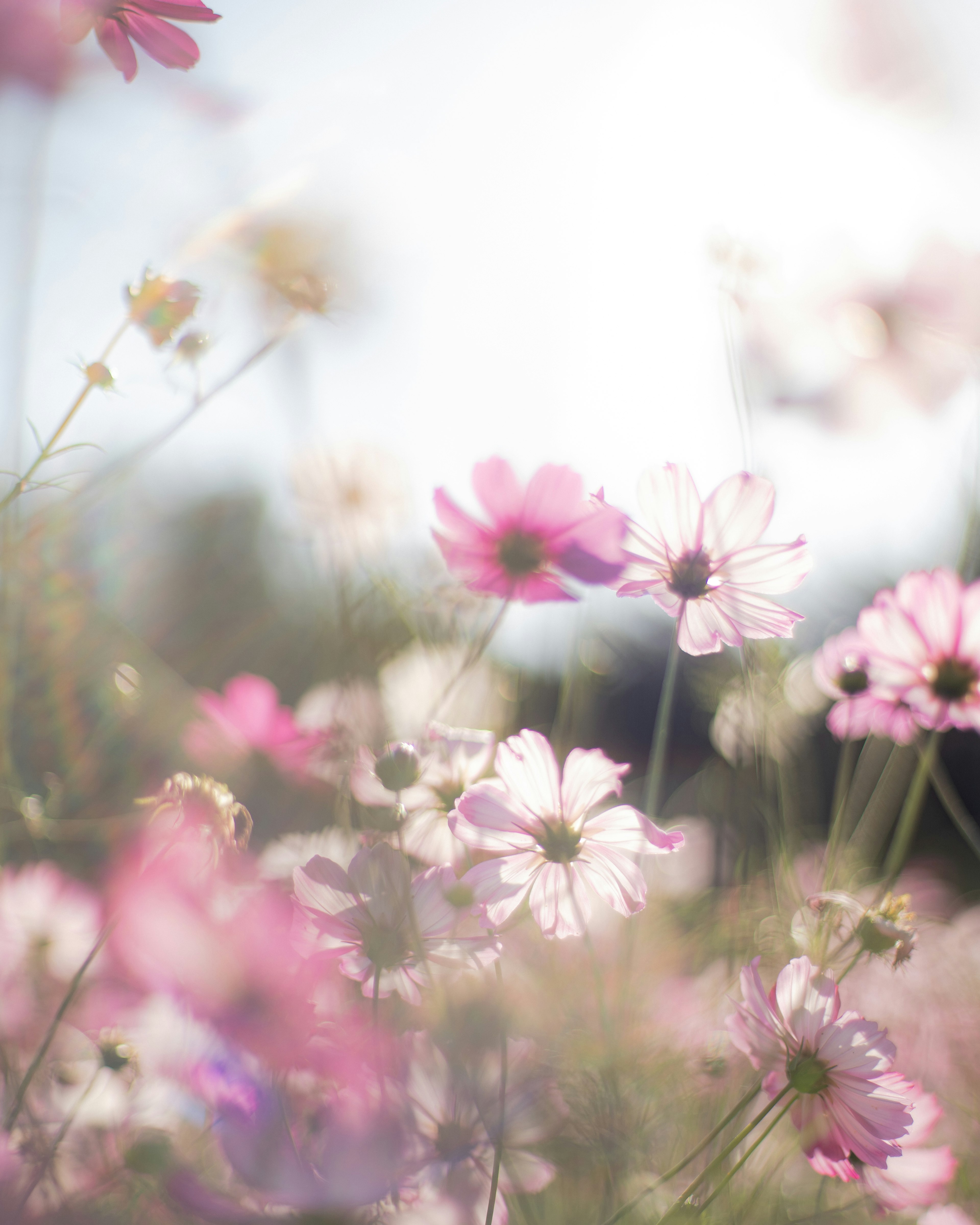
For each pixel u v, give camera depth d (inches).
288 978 24.4
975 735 116.0
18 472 28.1
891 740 42.5
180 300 26.5
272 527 31.9
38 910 30.3
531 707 36.9
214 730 29.2
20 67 25.9
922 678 33.6
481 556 28.1
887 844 75.7
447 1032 25.0
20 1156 24.7
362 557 26.6
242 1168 23.3
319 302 25.8
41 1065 27.0
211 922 24.5
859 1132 26.2
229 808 25.9
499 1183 25.2
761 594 29.4
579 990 32.1
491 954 25.3
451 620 29.3
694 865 44.1
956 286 36.0
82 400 27.4
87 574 34.0
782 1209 29.4
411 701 28.5
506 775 27.0
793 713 41.6
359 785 26.6
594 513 28.2
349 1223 23.4
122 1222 24.5
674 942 37.6
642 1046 31.2
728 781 41.4
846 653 36.4
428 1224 24.1
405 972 25.3
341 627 26.3
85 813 34.7
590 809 27.0
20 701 33.7
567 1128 27.9
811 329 36.4
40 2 25.9
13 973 29.8
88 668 34.5
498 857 27.0
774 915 34.0
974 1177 32.3
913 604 33.8
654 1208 28.4
